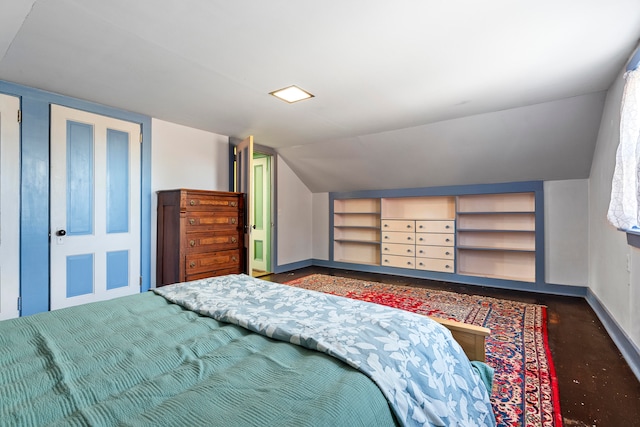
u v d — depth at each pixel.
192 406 0.71
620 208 2.11
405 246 4.91
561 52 2.06
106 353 0.99
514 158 3.81
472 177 4.32
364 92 2.74
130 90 2.69
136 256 3.30
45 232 2.70
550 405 1.62
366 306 1.45
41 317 1.31
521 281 4.07
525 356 2.16
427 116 3.41
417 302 3.49
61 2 1.55
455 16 1.68
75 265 2.88
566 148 3.46
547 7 1.60
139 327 1.22
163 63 2.20
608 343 2.40
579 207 3.77
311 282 4.48
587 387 1.80
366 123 3.68
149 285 3.40
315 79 2.47
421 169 4.49
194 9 1.61
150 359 0.95
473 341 1.41
